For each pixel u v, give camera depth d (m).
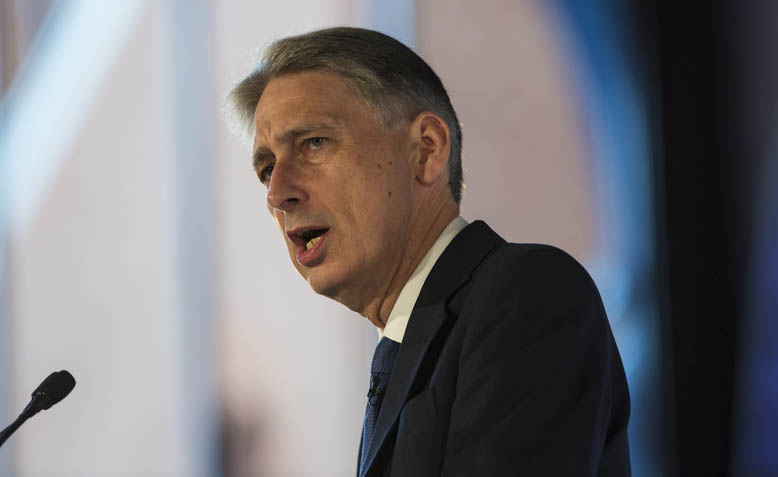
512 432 2.43
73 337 8.99
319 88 3.14
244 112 3.54
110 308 8.94
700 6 7.30
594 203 7.64
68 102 9.15
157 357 8.77
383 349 3.14
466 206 7.88
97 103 9.09
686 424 7.22
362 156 3.12
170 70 8.88
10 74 9.24
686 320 7.27
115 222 8.97
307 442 8.26
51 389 3.15
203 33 8.79
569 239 7.69
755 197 7.08
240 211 8.62
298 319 8.39
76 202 9.08
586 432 2.50
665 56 7.41
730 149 7.19
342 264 3.13
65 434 8.93
